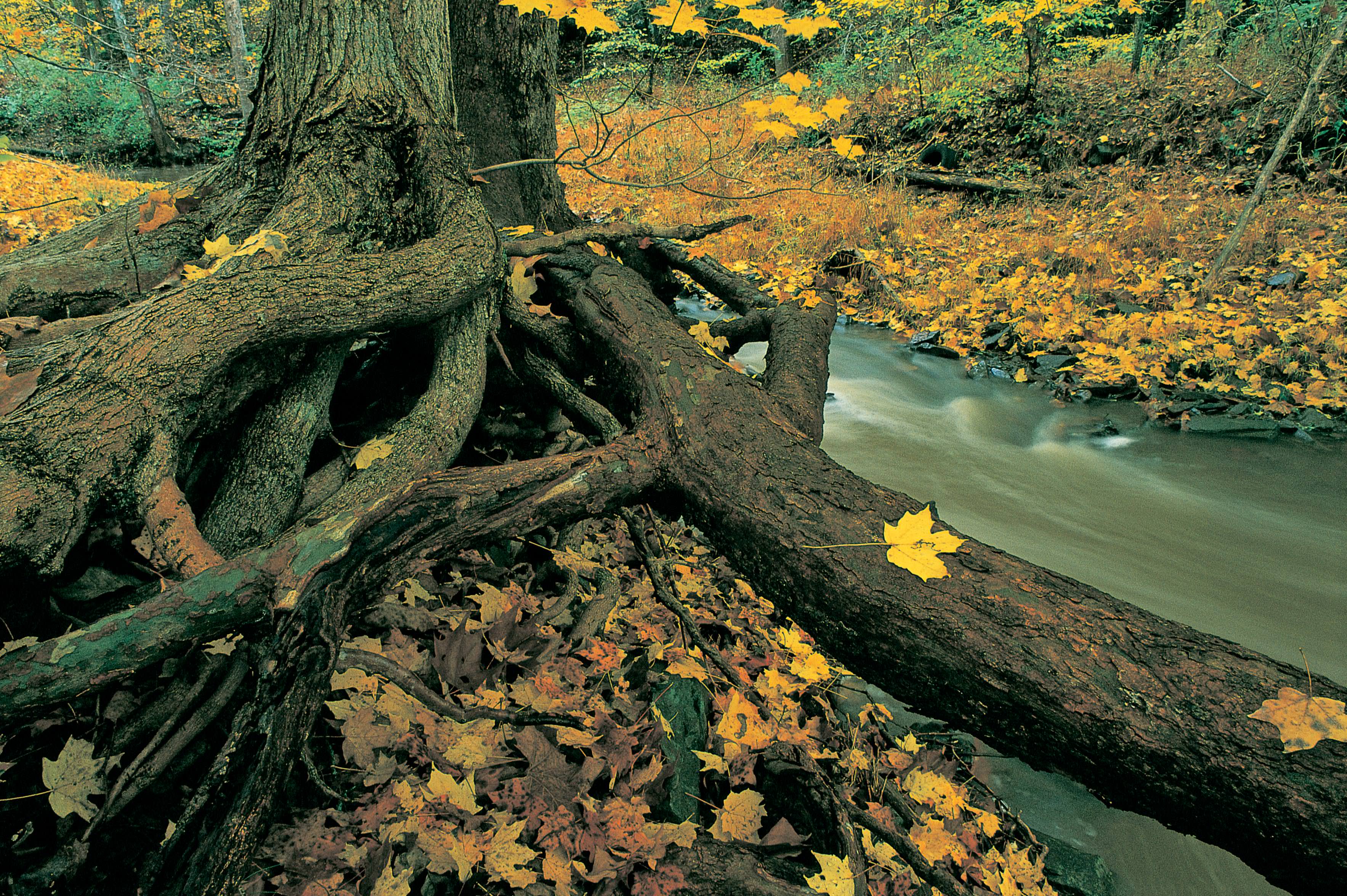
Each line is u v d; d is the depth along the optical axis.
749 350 6.32
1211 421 4.89
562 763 1.67
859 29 12.54
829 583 1.47
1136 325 5.82
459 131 2.64
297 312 1.76
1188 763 1.11
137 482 1.46
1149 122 9.21
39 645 1.21
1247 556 3.72
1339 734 1.06
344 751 1.59
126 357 1.54
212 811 1.17
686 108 12.16
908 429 5.14
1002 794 2.28
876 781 1.98
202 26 16.19
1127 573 3.63
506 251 2.69
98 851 1.37
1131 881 2.06
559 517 1.69
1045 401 5.45
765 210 8.66
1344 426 4.75
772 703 2.04
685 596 2.43
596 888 1.53
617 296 2.44
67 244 2.50
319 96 2.38
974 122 10.44
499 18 3.28
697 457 1.79
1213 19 10.97
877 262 7.61
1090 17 11.61
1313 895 1.06
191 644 1.29
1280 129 8.14
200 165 15.48
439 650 1.78
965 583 1.38
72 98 14.98
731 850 1.65
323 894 1.35
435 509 1.47
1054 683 1.21
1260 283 6.09
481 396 2.22
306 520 1.66
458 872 1.48
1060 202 8.67
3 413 1.54
